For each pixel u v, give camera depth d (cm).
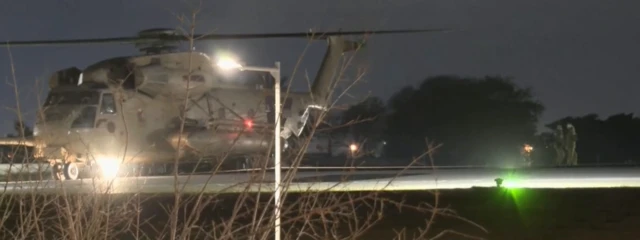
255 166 2330
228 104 11138
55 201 2386
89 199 2330
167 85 10431
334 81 2320
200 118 10806
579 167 15000
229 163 9631
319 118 2283
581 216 6097
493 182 9594
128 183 3319
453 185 9069
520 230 5531
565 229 5569
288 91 2417
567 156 15625
